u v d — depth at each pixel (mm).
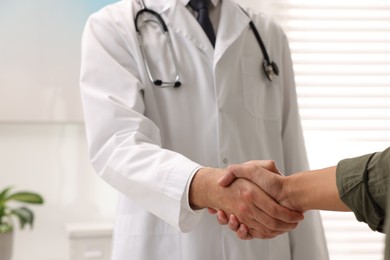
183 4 1508
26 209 2119
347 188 888
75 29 2297
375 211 858
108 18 1472
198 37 1455
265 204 1161
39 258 2271
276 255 1392
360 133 2357
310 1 2379
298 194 1143
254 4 2357
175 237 1336
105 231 2061
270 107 1501
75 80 2291
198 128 1399
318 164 2336
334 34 2363
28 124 2287
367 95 2352
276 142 1484
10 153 2271
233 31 1486
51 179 2295
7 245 2027
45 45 2277
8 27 2256
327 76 2350
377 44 2377
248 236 1239
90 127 1334
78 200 2311
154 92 1411
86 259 2047
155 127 1331
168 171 1202
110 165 1270
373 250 2352
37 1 2271
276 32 1610
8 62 2254
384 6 2387
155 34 1464
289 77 1598
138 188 1229
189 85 1423
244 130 1426
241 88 1459
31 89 2264
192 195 1196
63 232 2293
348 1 2387
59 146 2305
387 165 845
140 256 1334
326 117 2338
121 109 1311
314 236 1436
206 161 1379
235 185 1187
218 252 1343
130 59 1432
